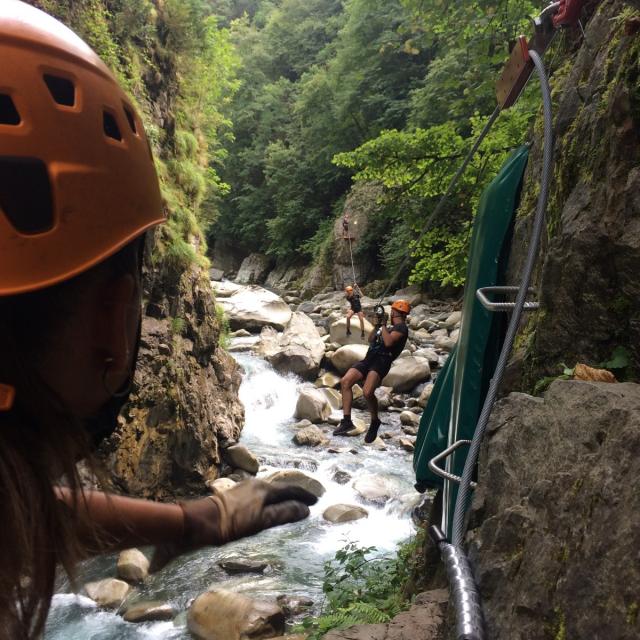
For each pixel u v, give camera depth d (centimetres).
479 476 223
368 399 785
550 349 260
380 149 962
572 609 138
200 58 1198
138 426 734
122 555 647
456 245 977
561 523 155
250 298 1961
